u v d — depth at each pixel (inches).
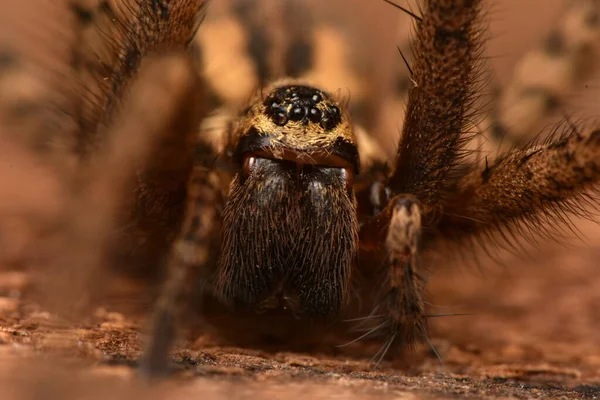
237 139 2.1
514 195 2.1
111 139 2.0
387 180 2.2
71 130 2.3
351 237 2.1
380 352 2.2
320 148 2.1
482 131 2.3
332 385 1.9
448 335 2.4
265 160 2.1
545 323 2.5
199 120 2.1
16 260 2.5
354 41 2.6
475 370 2.2
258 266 2.1
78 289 2.0
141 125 2.0
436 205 2.2
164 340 1.9
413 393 1.9
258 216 2.1
